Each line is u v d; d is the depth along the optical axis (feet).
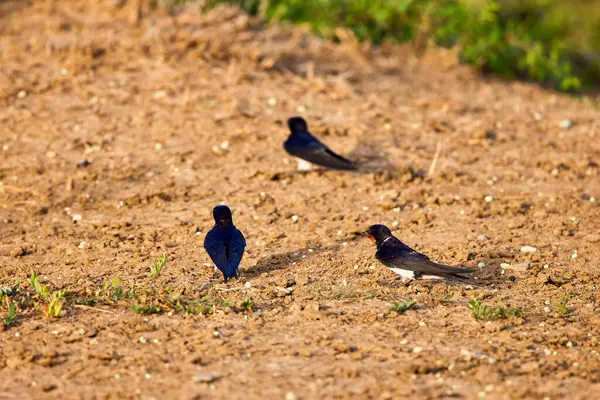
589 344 31.83
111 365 29.94
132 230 44.57
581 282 38.22
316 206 47.91
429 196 49.42
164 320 33.73
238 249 37.09
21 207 47.29
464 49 77.66
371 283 37.68
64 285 37.52
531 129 60.59
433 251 41.60
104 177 50.67
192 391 28.02
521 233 44.16
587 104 69.21
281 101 61.00
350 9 78.07
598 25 98.78
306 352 30.63
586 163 54.29
